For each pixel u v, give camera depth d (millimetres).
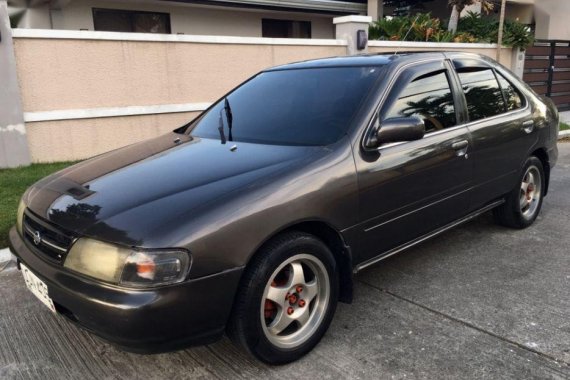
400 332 3061
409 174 3260
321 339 2959
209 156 3074
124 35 6906
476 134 3832
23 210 2955
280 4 12352
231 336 2582
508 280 3723
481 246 4379
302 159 2852
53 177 3188
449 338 2980
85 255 2367
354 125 3068
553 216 5160
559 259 4086
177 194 2551
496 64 4449
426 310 3312
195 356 2859
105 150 7094
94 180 2914
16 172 6066
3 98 6129
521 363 2725
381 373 2674
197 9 12148
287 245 2615
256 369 2730
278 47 8391
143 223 2346
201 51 7621
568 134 10023
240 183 2619
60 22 10422
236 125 3564
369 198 3025
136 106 7203
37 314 3346
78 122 6797
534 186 4824
